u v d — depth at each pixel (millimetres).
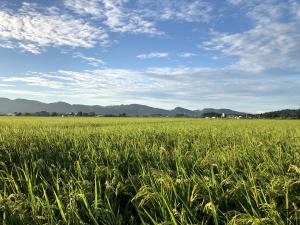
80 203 5145
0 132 16797
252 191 4848
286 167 6918
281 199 4969
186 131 17562
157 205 4969
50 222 4551
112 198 5527
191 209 4758
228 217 4461
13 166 7629
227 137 14133
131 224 4652
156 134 15727
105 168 6703
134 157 8453
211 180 5645
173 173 6293
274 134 16766
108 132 16406
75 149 9945
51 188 5852
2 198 5207
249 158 8070
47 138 12242
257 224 4020
